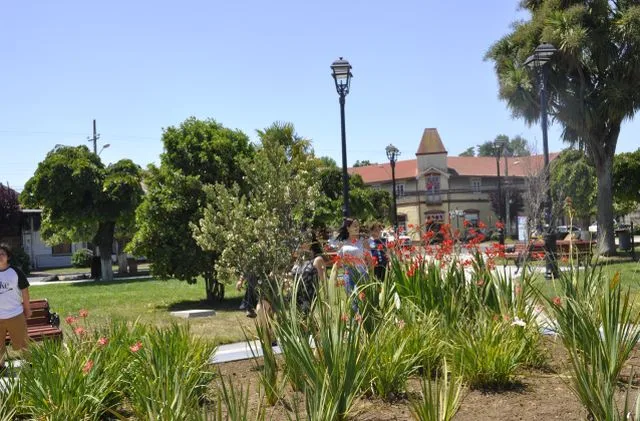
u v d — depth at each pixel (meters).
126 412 5.21
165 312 13.59
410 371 5.23
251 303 8.76
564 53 22.86
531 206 19.42
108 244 29.08
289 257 8.66
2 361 6.30
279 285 5.73
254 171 9.88
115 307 15.05
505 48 26.25
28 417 5.16
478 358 5.33
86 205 28.31
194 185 14.99
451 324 5.98
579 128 24.14
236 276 9.02
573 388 4.90
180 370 4.96
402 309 6.09
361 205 41.56
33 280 31.94
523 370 5.76
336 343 4.53
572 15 22.94
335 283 5.28
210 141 15.55
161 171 15.48
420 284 6.68
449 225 7.88
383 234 10.20
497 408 4.77
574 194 42.22
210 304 15.38
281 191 9.16
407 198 66.38
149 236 15.34
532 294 6.71
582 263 6.77
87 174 28.17
